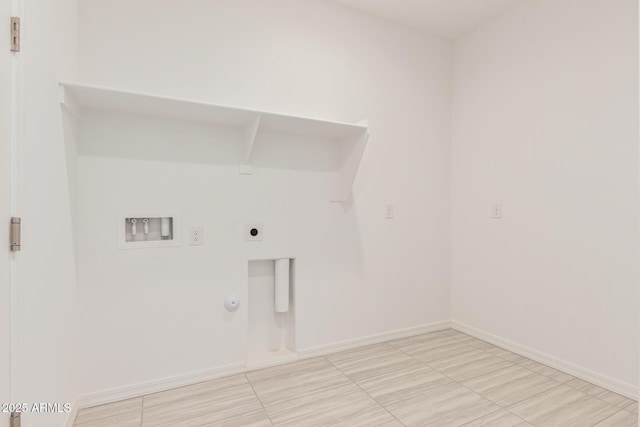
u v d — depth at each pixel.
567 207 2.27
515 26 2.61
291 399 1.93
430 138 3.04
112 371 1.90
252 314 2.40
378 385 2.09
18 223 1.10
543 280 2.41
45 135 1.33
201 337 2.13
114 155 1.91
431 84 3.05
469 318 2.98
